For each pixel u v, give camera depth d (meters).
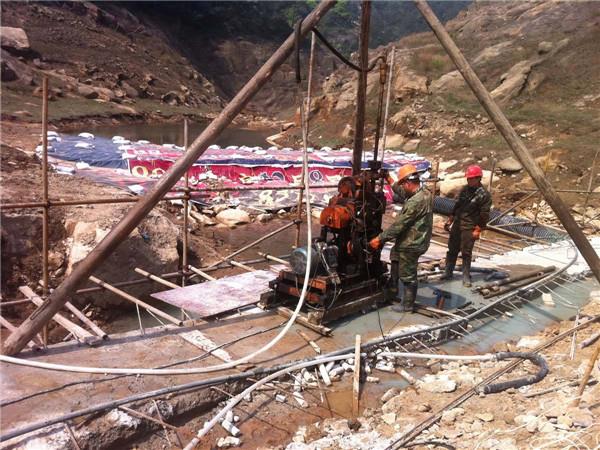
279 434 4.17
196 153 5.00
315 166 15.41
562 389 4.42
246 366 4.79
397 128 23.56
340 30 76.31
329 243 6.14
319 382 4.90
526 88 22.61
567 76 22.45
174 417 4.11
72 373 4.32
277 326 5.78
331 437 4.08
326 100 31.62
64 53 38.22
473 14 35.19
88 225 7.72
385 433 4.13
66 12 44.06
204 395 4.32
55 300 4.66
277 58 5.19
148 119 35.81
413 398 4.66
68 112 28.78
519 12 31.84
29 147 14.62
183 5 62.81
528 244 11.07
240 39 67.44
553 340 5.81
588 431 3.61
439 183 15.61
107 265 7.25
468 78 5.06
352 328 5.90
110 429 3.73
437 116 22.75
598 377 4.54
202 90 50.75
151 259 7.87
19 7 39.91
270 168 14.76
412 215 6.01
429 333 5.92
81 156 13.80
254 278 7.06
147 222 8.40
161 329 5.45
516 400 4.42
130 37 48.91
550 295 7.54
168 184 4.92
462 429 4.04
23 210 7.50
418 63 27.58
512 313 6.96
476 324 6.52
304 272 5.79
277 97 58.81
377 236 6.34
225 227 11.98
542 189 4.93
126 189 11.34
